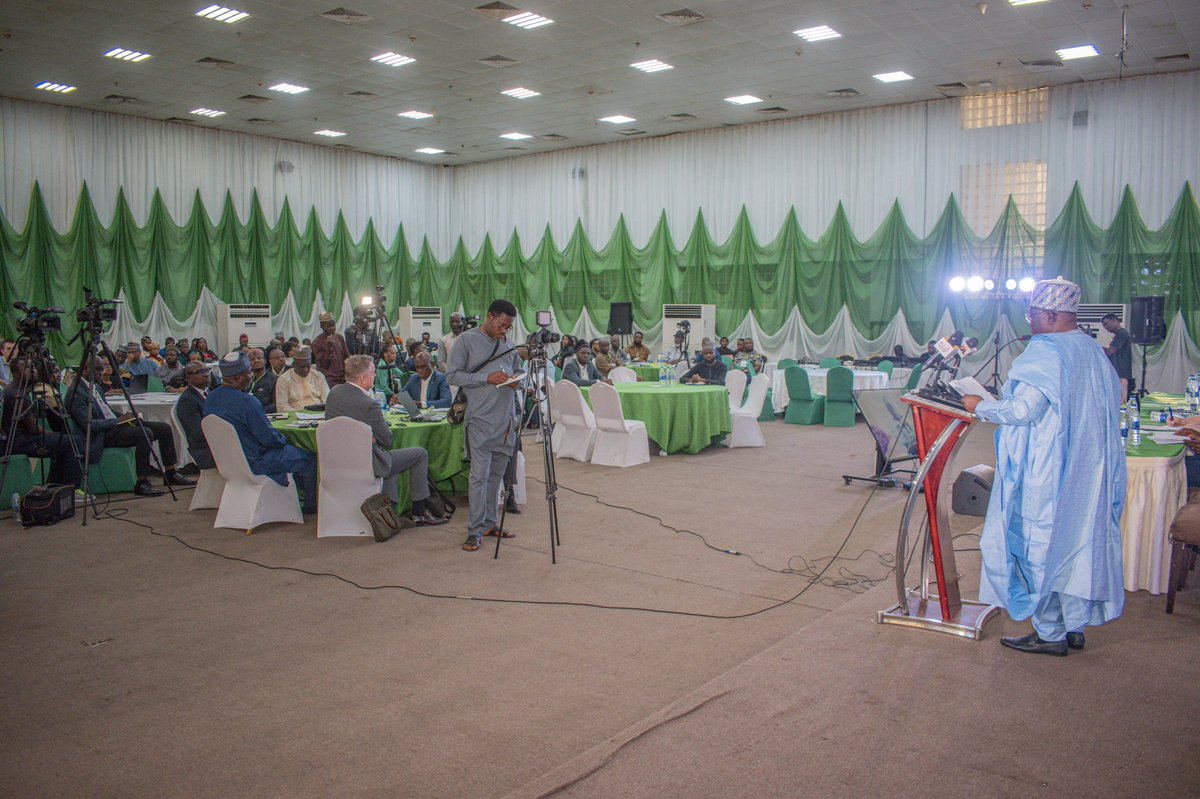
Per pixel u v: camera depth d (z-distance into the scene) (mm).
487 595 4355
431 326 17609
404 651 3611
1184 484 4500
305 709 3061
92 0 9219
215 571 4777
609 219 17312
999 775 2482
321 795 2496
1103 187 12383
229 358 5656
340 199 17641
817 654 3389
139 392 8688
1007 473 3332
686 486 7258
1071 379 3207
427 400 7340
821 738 2701
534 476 7723
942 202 13664
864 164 14359
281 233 16625
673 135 16391
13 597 4340
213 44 10812
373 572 4754
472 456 5223
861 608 3953
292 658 3535
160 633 3828
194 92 13062
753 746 2652
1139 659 3344
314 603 4234
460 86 12875
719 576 4691
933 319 13719
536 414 10320
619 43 10852
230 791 2520
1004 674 3191
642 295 16891
